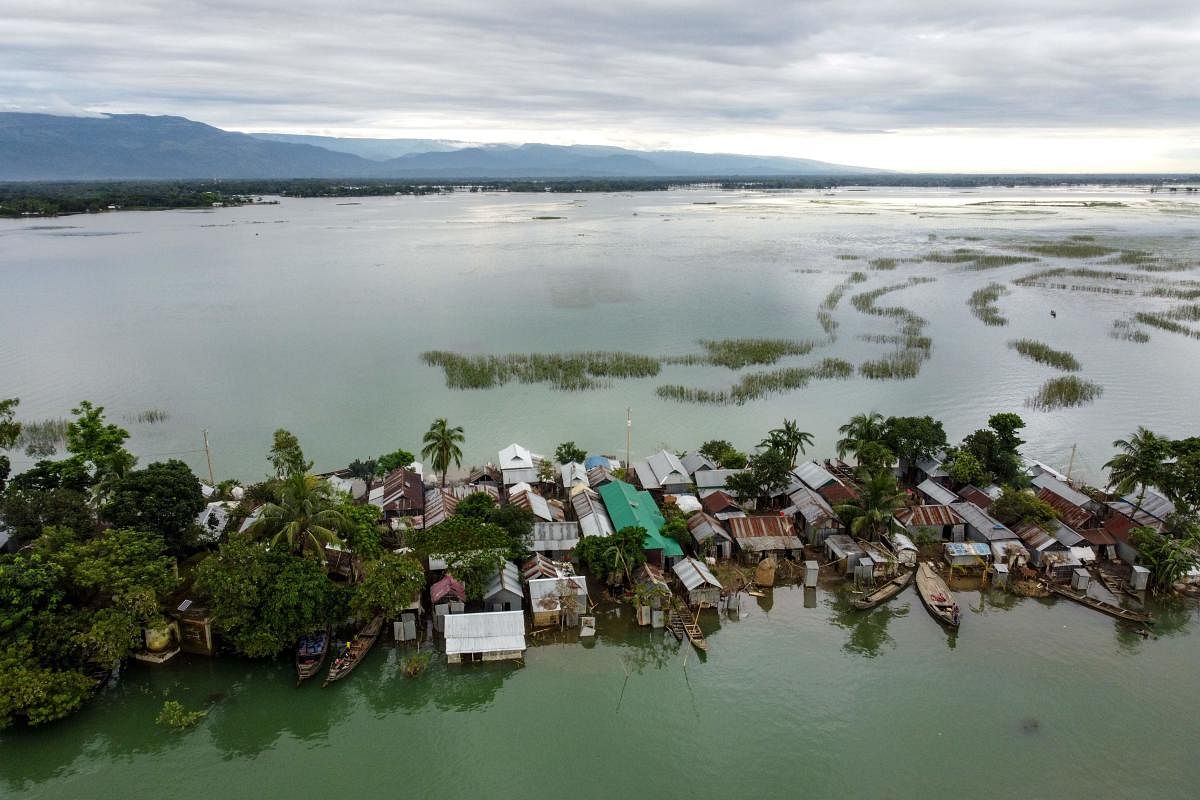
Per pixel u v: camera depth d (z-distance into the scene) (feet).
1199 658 181.98
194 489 211.20
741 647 186.80
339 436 310.86
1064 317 501.56
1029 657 182.80
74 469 226.38
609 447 301.84
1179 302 537.24
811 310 528.63
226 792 145.28
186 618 177.37
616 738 158.30
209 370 396.16
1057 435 311.06
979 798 142.20
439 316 522.06
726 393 358.02
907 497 245.24
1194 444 245.45
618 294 594.65
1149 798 142.31
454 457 276.41
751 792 144.05
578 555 208.95
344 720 163.84
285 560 180.96
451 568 190.70
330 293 604.90
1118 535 223.10
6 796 143.33
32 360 411.13
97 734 158.61
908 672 177.47
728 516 237.25
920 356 417.49
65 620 162.30
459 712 165.78
